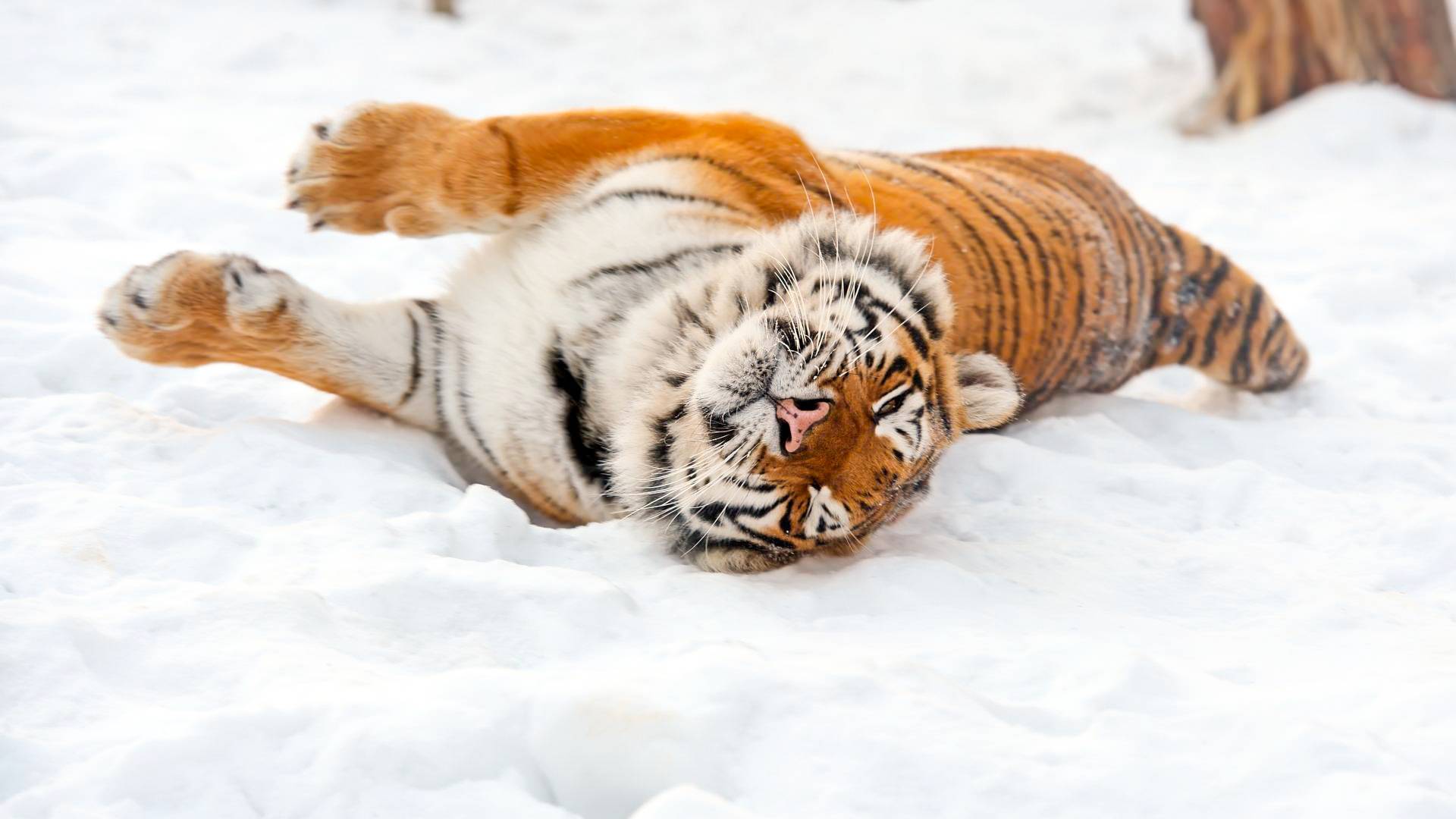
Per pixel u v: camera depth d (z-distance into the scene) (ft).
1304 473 31.27
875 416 22.45
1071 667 18.90
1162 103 68.59
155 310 24.08
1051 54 76.79
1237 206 52.60
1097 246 33.06
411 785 14.90
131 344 24.58
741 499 22.18
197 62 57.88
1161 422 33.78
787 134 27.53
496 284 25.50
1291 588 23.43
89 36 58.80
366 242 38.47
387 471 24.09
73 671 16.20
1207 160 59.88
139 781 14.28
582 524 25.68
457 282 25.98
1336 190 55.26
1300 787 15.80
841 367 21.88
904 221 28.27
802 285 22.75
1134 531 26.35
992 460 29.17
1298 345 36.76
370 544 20.95
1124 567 24.23
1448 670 19.56
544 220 25.84
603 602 19.66
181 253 24.45
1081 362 33.65
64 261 33.42
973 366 25.57
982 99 69.15
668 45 72.84
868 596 21.91
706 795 14.40
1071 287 32.12
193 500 22.45
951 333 26.84
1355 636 21.47
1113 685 18.02
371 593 19.06
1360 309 43.06
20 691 15.76
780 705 16.81
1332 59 62.95
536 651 18.69
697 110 60.34
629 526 23.85
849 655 18.67
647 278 24.12
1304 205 53.16
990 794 15.67
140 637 17.26
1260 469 29.53
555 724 15.72
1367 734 16.80
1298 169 58.44
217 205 38.50
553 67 65.51
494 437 25.23
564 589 19.76
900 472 23.16
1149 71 73.31
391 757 14.99
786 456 21.79
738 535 22.70
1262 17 62.44
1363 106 60.95
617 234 24.67
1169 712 17.62
